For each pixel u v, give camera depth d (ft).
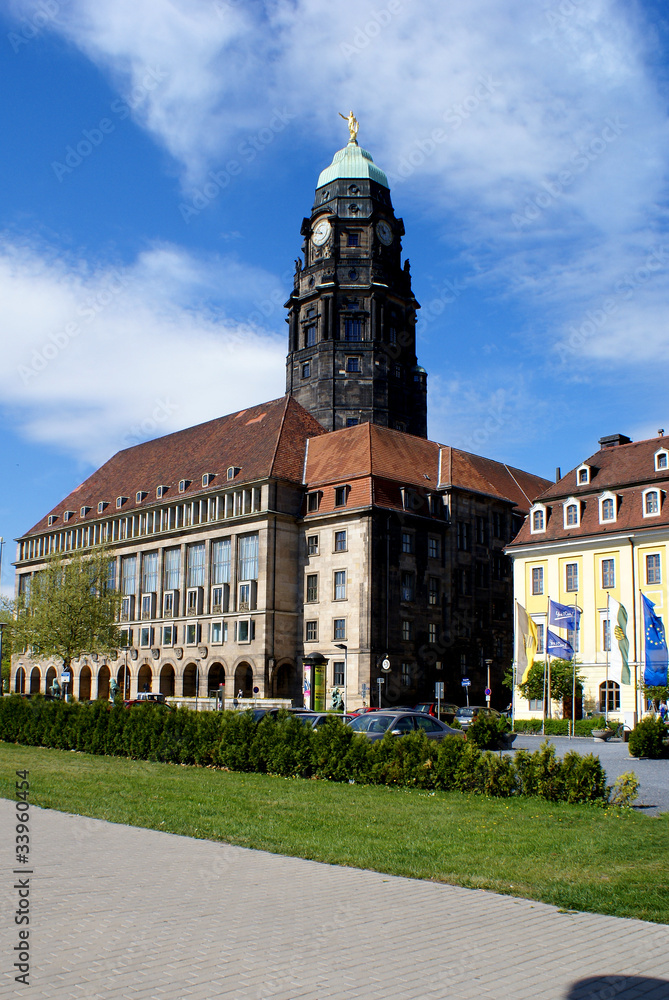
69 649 250.16
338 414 283.59
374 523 231.71
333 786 75.87
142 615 284.41
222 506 261.24
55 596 250.57
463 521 256.52
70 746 122.72
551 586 201.87
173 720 104.17
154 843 50.70
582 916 34.65
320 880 40.81
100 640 255.29
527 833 51.34
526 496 288.30
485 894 38.14
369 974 27.63
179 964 28.27
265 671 235.81
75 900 36.50
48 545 341.21
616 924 33.55
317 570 242.58
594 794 64.28
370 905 36.11
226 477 264.11
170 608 272.92
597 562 194.08
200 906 35.68
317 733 85.56
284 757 86.79
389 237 304.71
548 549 203.21
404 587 237.66
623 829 52.54
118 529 305.32
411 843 48.85
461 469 264.52
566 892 37.81
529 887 38.83
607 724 161.38
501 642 261.65
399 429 290.35
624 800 62.23
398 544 237.25
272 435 266.36
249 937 31.37
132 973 27.35
